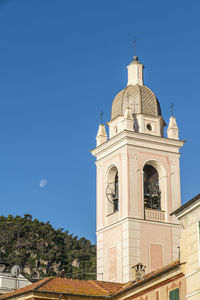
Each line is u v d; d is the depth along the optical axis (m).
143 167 59.00
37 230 161.62
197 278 34.88
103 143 61.56
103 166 61.69
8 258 150.62
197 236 35.28
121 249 56.59
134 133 59.16
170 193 59.34
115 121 62.16
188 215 36.47
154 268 55.94
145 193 58.97
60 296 43.56
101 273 58.22
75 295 44.03
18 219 167.50
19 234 159.88
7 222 164.50
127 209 56.94
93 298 44.28
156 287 38.91
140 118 61.22
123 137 58.97
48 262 149.88
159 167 59.88
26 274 145.62
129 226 56.41
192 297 35.09
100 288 46.31
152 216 57.84
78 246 159.62
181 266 36.47
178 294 36.56
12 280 58.28
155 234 57.16
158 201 59.28
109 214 59.44
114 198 59.91
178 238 57.97
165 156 60.38
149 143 59.88
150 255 56.28
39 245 155.50
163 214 58.44
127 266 55.22
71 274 104.62
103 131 63.62
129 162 58.44
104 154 61.81
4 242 156.50
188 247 36.12
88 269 136.12
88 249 156.50
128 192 57.50
